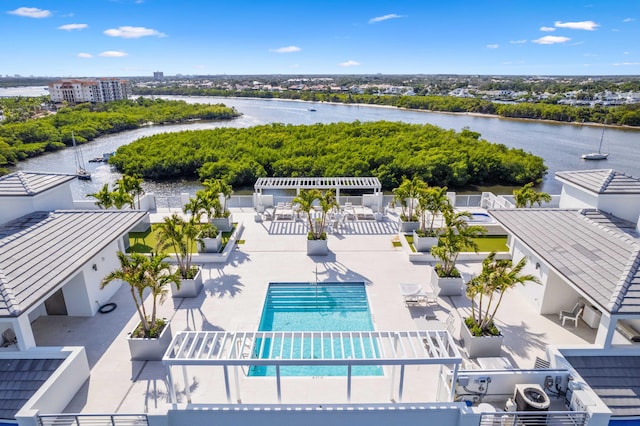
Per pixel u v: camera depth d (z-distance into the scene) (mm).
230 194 23969
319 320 14695
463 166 46719
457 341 13016
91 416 9523
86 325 14164
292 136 64938
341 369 12242
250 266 18469
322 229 20344
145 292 16344
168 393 10641
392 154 50219
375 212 25094
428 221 23359
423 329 13180
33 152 65875
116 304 15516
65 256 13562
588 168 54000
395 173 47438
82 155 66938
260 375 11984
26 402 10078
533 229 15766
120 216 17188
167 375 9828
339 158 50094
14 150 61594
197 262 18797
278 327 14250
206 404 9984
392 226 23375
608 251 13141
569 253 13562
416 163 46875
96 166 58281
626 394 10484
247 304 15352
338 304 15648
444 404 9977
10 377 10641
